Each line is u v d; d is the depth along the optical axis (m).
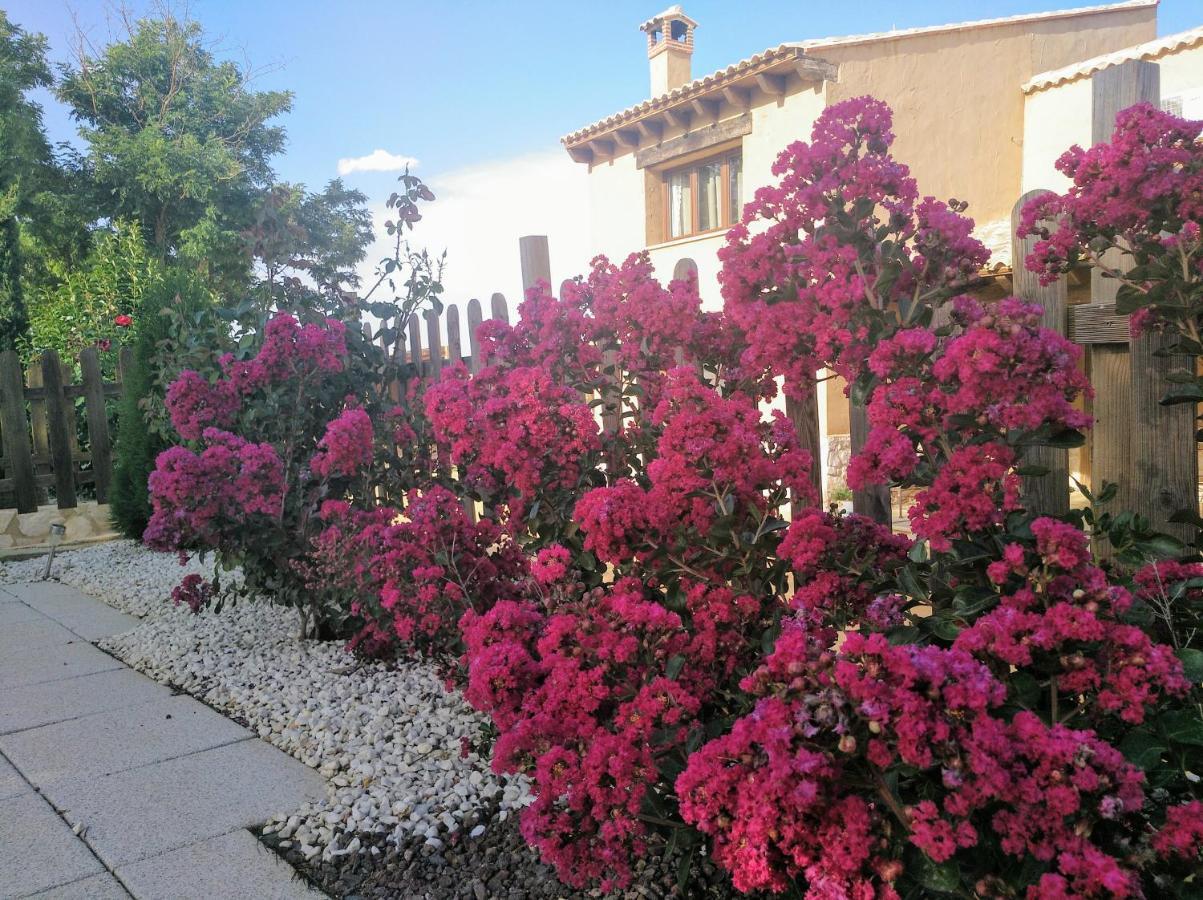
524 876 2.37
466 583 3.43
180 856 2.53
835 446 9.50
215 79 26.02
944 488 2.06
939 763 1.48
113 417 9.98
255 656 4.47
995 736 1.43
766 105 10.70
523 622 2.44
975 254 2.51
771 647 2.24
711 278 11.96
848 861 1.49
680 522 2.51
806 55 9.69
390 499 4.75
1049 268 2.50
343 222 26.89
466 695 2.35
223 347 5.30
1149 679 1.67
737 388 3.15
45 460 8.68
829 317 2.64
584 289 3.58
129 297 12.70
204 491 4.08
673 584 2.56
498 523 3.53
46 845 2.62
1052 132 10.98
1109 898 1.43
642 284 3.27
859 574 2.40
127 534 8.03
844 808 1.53
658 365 3.26
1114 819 1.55
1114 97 2.69
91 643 5.04
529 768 2.19
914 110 10.43
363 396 4.98
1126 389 2.70
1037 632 1.66
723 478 2.41
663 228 13.00
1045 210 2.45
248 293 5.41
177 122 25.31
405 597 3.49
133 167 22.88
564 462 2.98
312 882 2.40
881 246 2.68
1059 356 1.96
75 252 23.72
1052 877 1.43
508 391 3.24
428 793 2.83
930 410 2.15
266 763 3.20
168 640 4.86
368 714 3.56
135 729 3.58
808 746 1.50
